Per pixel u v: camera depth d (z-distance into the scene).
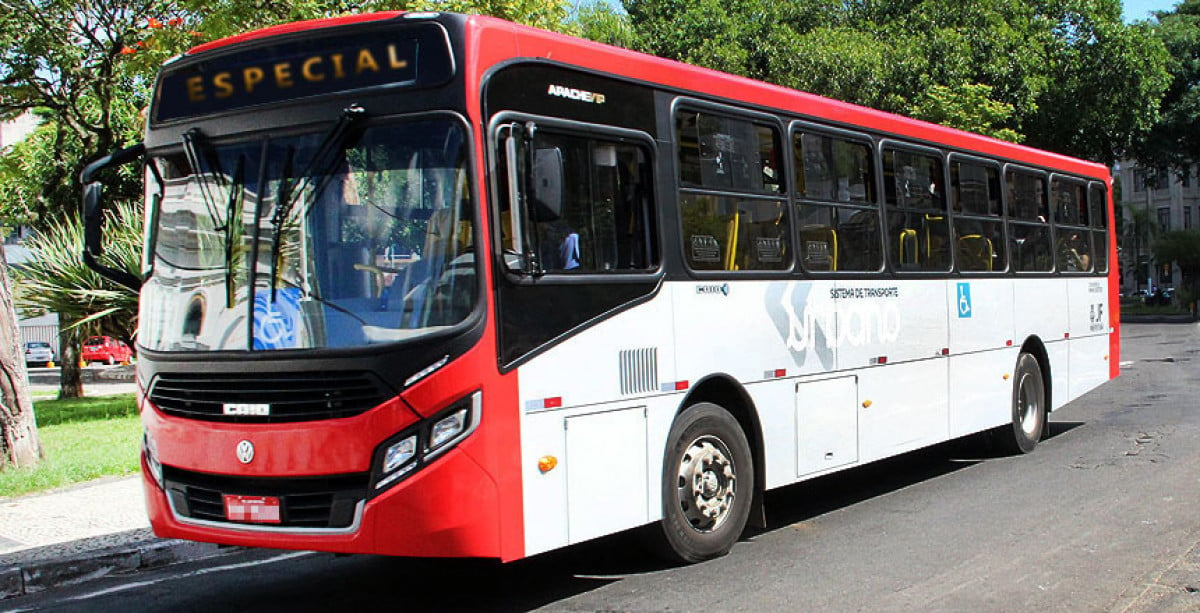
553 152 5.27
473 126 5.24
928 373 9.22
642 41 29.64
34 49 19.39
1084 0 29.27
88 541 7.57
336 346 5.16
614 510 5.95
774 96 7.51
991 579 6.08
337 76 5.48
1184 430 12.05
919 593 5.83
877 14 29.59
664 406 6.33
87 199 6.04
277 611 6.07
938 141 9.58
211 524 5.51
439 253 5.19
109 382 32.53
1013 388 10.78
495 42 5.45
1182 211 79.56
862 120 8.48
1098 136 31.36
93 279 16.59
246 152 5.64
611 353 5.95
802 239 7.66
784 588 6.03
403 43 5.37
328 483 5.18
